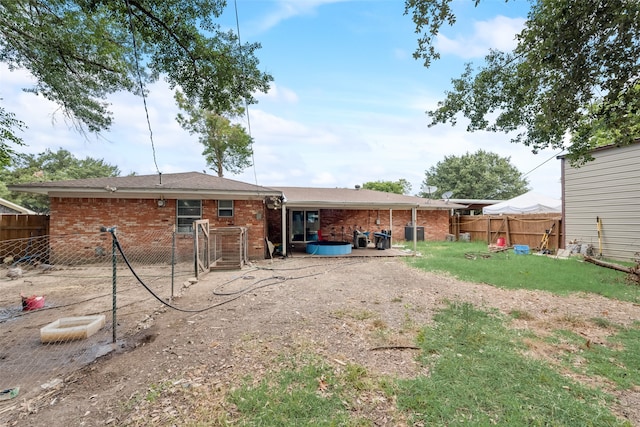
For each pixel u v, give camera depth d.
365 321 4.35
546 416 2.24
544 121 5.02
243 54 6.37
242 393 2.53
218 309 4.97
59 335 3.79
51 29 6.69
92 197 10.03
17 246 9.78
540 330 4.07
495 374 2.85
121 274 8.18
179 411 2.33
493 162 37.00
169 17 5.52
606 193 10.05
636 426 2.15
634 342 3.67
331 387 2.64
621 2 3.45
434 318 4.48
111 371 3.03
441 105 7.02
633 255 9.28
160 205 10.41
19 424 2.24
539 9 4.46
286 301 5.41
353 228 15.96
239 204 11.12
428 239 17.52
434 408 2.33
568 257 10.49
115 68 7.97
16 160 15.49
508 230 15.08
